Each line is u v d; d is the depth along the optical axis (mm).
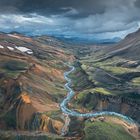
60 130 166625
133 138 161375
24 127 170125
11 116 174625
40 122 172125
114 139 154000
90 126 163375
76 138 154750
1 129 167500
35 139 158375
